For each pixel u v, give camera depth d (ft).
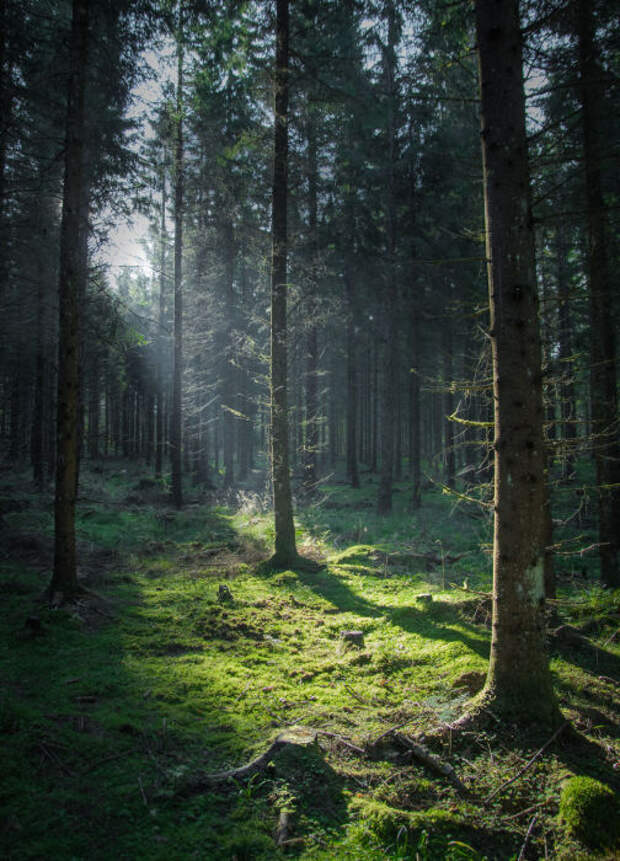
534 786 12.57
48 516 43.52
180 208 59.77
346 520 54.95
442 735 14.21
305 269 48.49
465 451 71.77
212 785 12.23
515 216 14.83
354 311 71.10
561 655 20.90
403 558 36.27
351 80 37.19
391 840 10.80
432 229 59.77
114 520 47.93
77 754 12.75
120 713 14.96
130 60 28.91
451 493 16.69
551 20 17.17
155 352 96.89
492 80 15.06
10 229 42.06
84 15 25.25
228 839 10.46
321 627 23.71
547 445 18.90
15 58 32.22
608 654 21.06
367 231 61.11
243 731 14.79
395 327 58.70
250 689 17.44
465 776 12.92
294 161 36.09
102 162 34.99
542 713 14.55
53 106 32.71
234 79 53.98
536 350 14.97
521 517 14.74
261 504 57.41
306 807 11.62
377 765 13.43
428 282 61.16
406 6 31.86
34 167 41.16
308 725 15.29
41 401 58.90
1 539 34.14
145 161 36.86
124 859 9.70
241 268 84.94
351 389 84.43
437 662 19.62
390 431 58.59
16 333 53.78
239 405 87.30
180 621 23.41
